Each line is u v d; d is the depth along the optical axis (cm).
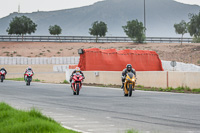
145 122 3875
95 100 6394
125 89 7294
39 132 3008
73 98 6794
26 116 3556
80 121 3956
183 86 8800
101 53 14200
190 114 4497
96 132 3309
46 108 5153
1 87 10281
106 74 11312
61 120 4025
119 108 5153
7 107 4216
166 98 6762
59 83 12644
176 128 3503
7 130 3119
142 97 7000
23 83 12694
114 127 3569
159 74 9506
